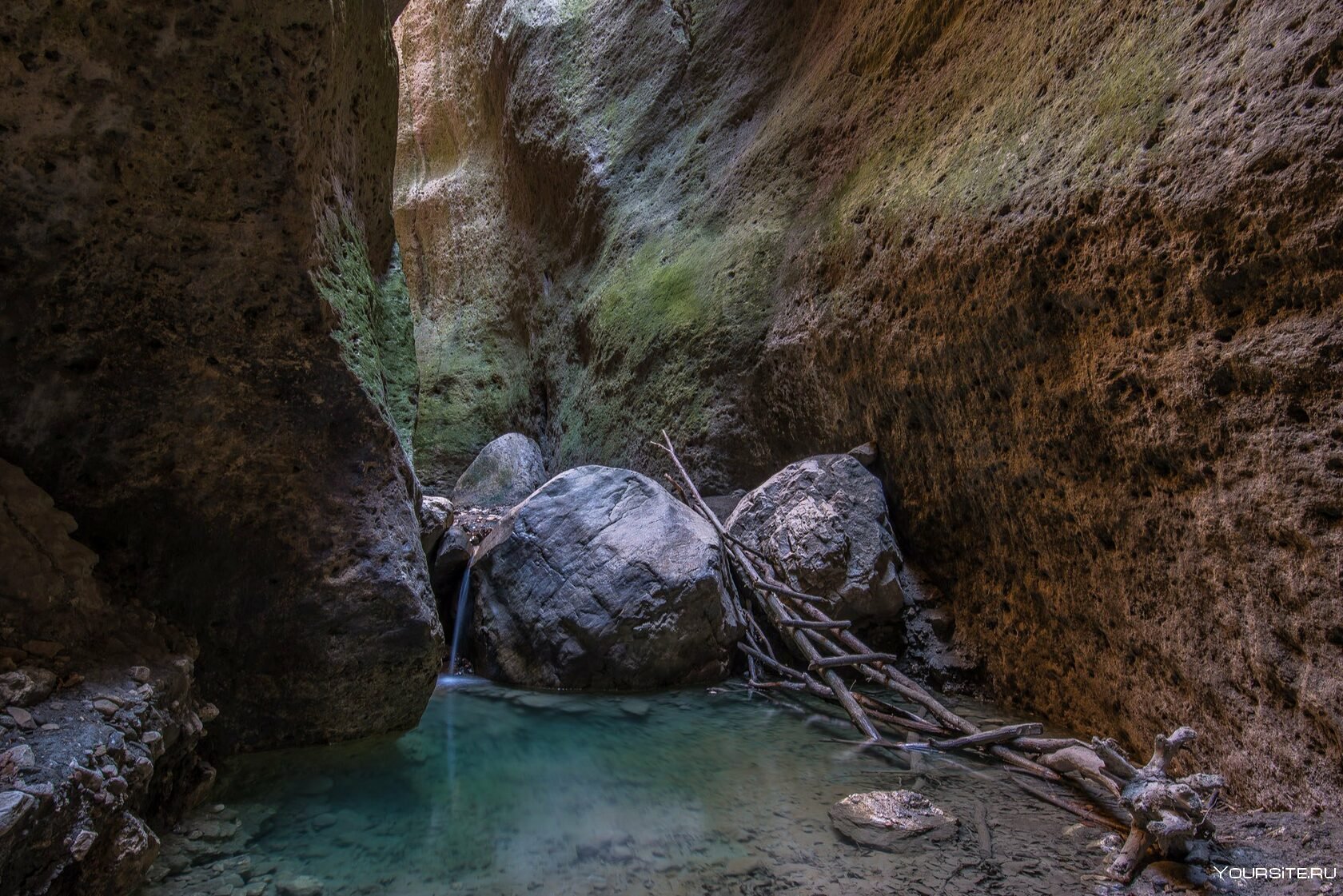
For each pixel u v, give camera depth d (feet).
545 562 15.71
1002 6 15.16
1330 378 7.93
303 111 9.02
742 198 22.84
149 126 8.34
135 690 7.81
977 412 13.32
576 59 32.63
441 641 11.81
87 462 9.23
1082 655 11.85
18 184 8.06
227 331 9.45
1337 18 8.17
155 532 9.66
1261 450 8.59
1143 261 10.01
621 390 25.18
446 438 35.63
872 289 15.38
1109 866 7.71
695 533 15.76
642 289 25.50
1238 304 8.97
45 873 6.00
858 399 16.14
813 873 7.64
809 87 21.56
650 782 10.14
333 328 10.03
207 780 9.02
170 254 8.92
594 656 14.64
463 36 39.78
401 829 8.65
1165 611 10.12
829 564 14.80
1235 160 8.91
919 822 8.71
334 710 11.00
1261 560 8.60
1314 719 8.00
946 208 13.71
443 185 40.55
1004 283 12.12
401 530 11.23
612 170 29.91
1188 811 7.47
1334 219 7.82
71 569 8.24
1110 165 10.64
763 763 10.85
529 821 8.89
